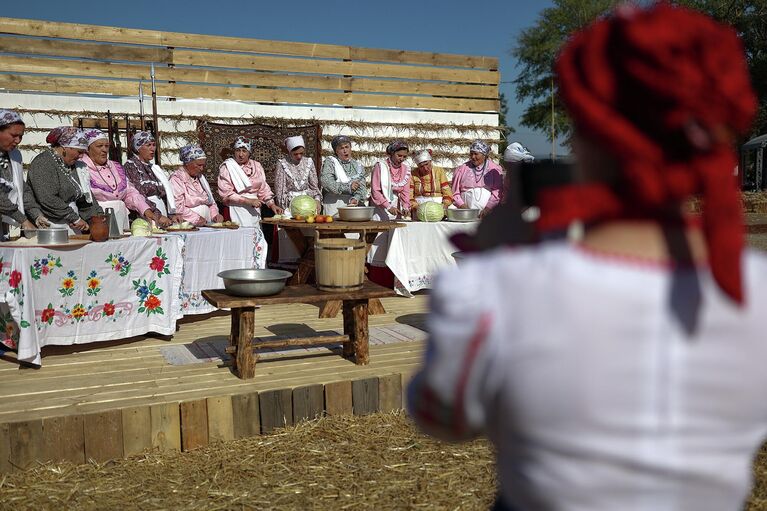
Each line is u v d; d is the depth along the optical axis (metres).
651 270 0.86
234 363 4.55
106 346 5.22
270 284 4.28
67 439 3.50
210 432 3.78
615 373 0.84
